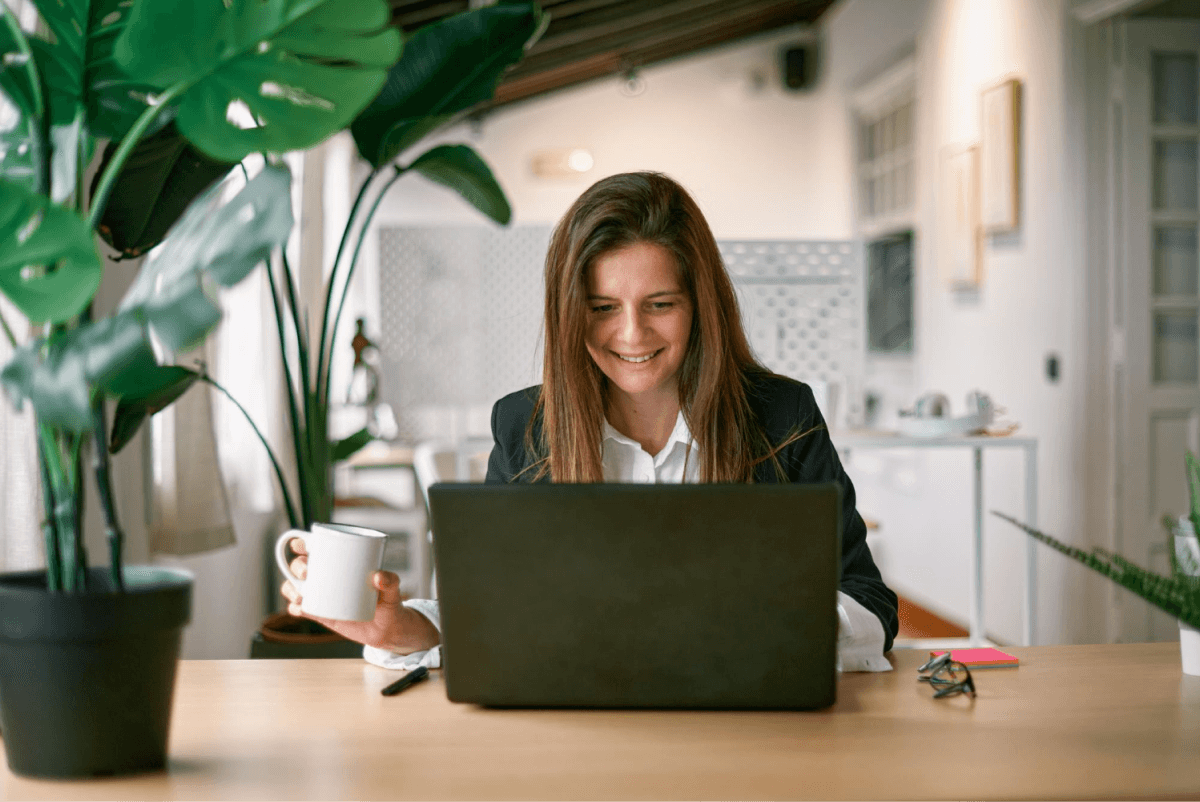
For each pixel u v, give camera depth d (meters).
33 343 0.78
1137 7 3.34
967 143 4.41
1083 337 3.55
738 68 7.12
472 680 1.06
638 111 7.13
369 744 0.98
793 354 3.61
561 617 1.04
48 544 0.86
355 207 2.34
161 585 0.90
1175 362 3.60
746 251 3.59
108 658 0.86
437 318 4.07
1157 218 3.55
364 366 4.02
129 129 0.94
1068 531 3.63
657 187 1.43
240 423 2.89
